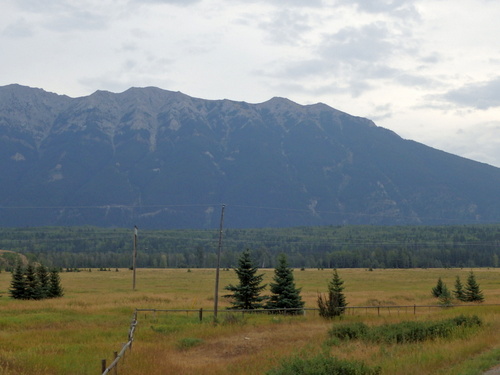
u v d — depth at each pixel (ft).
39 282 208.64
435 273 510.99
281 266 155.74
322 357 58.34
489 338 72.79
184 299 202.59
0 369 57.93
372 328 89.76
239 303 153.48
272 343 87.30
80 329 106.11
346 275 488.02
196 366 67.21
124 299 191.72
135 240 275.80
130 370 60.95
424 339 79.87
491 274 475.31
